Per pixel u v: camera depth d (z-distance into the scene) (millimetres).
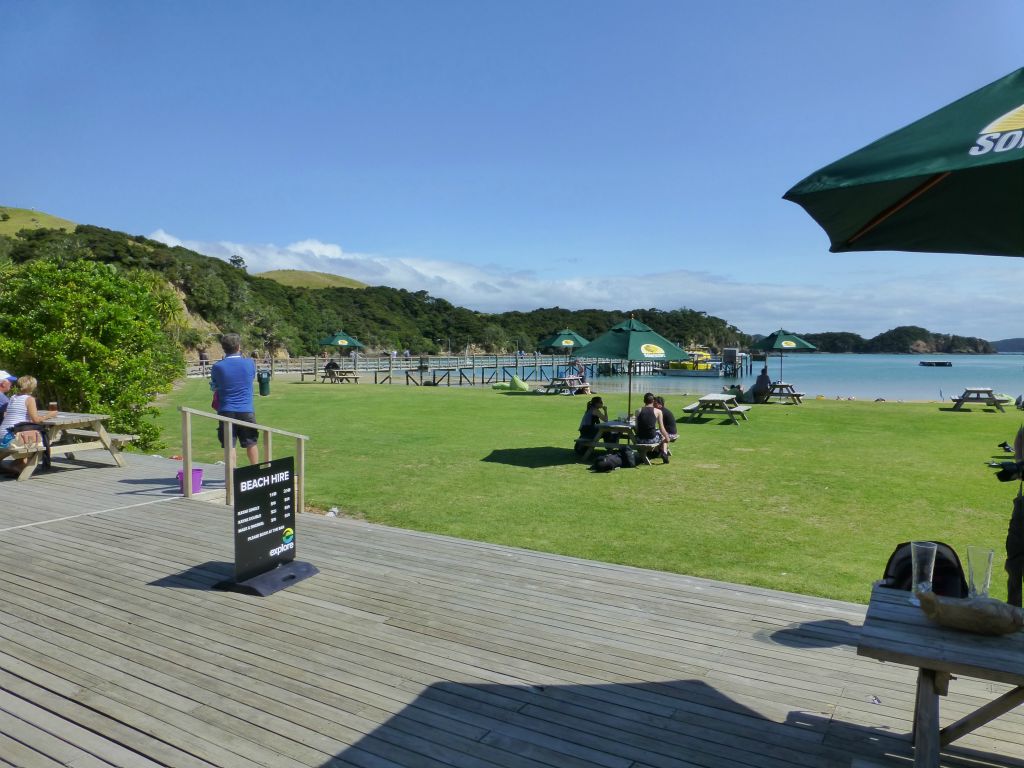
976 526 7488
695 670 3777
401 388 29891
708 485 9594
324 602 4754
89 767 2844
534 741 3062
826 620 4508
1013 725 3191
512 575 5355
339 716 3262
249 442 8164
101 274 12164
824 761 2912
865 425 16672
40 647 3992
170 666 3770
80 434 10180
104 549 5875
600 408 12000
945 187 2510
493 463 11211
